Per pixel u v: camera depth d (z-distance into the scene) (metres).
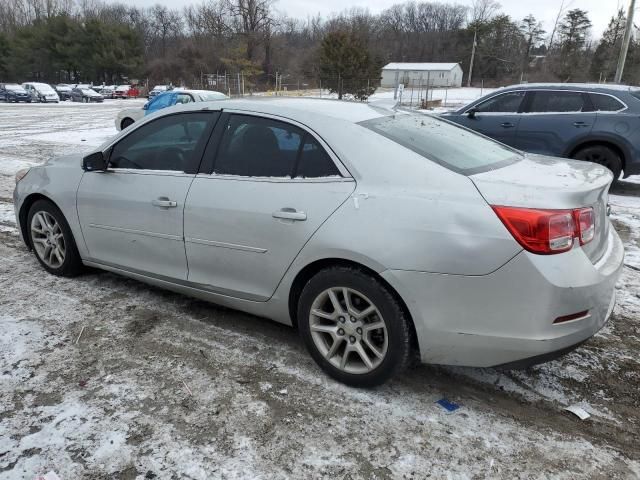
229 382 2.96
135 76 67.44
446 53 87.06
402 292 2.57
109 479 2.25
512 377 3.05
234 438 2.51
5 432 2.52
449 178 2.60
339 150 2.83
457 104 35.41
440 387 2.95
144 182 3.57
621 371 3.13
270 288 3.09
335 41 29.16
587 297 2.44
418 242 2.51
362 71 29.09
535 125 8.04
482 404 2.80
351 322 2.82
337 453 2.43
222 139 3.28
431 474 2.31
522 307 2.41
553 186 2.51
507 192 2.47
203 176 3.30
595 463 2.39
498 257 2.39
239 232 3.09
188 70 59.53
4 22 85.31
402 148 2.78
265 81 60.69
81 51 67.06
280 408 2.74
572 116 7.80
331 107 3.21
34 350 3.25
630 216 6.69
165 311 3.81
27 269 4.59
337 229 2.71
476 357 2.58
